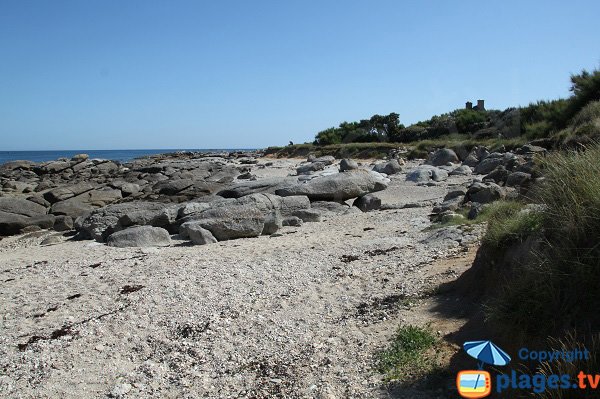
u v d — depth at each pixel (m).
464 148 35.91
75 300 10.07
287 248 14.02
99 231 18.53
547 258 5.32
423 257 10.94
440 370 5.71
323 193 21.98
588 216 5.09
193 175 38.22
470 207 14.86
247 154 68.81
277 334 7.93
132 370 7.06
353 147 48.12
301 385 6.14
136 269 12.19
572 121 26.38
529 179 14.48
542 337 4.90
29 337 8.34
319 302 9.21
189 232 16.27
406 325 7.20
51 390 6.56
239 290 10.20
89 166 51.22
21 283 11.54
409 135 51.53
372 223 17.25
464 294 7.75
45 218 23.17
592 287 4.73
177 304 9.51
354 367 6.35
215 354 7.38
